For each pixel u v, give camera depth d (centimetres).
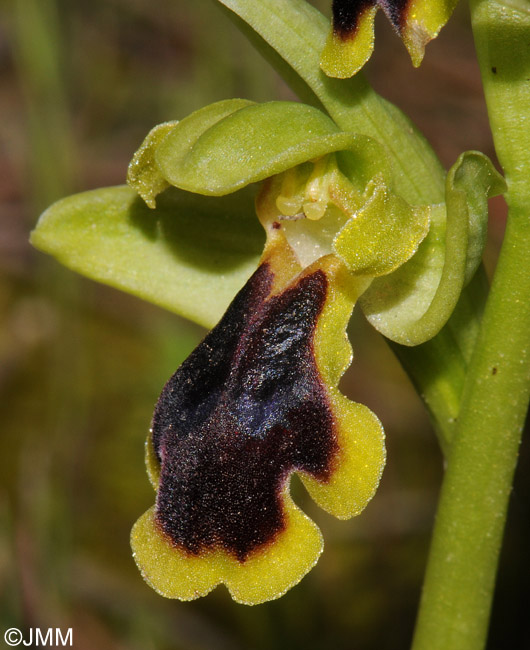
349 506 8
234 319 8
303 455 8
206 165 8
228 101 8
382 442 8
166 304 9
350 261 8
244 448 8
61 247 9
